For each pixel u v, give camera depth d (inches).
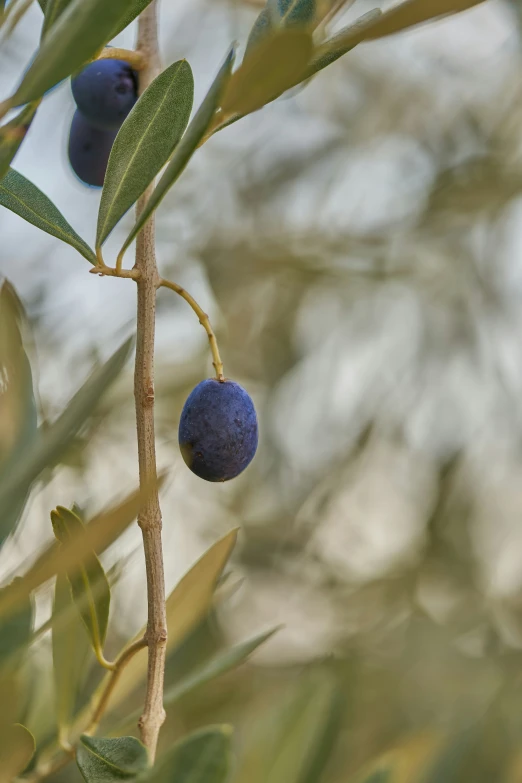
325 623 35.8
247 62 13.8
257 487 36.1
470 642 35.7
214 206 36.8
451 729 21.9
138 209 15.6
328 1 15.0
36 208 15.3
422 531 38.6
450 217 39.2
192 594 16.6
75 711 17.3
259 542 35.3
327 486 37.2
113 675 15.7
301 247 37.1
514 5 38.2
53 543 13.9
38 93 13.6
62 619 15.5
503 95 40.3
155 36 17.1
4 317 15.1
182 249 34.5
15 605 13.6
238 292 36.2
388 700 28.2
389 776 16.7
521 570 39.2
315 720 18.2
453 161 40.1
